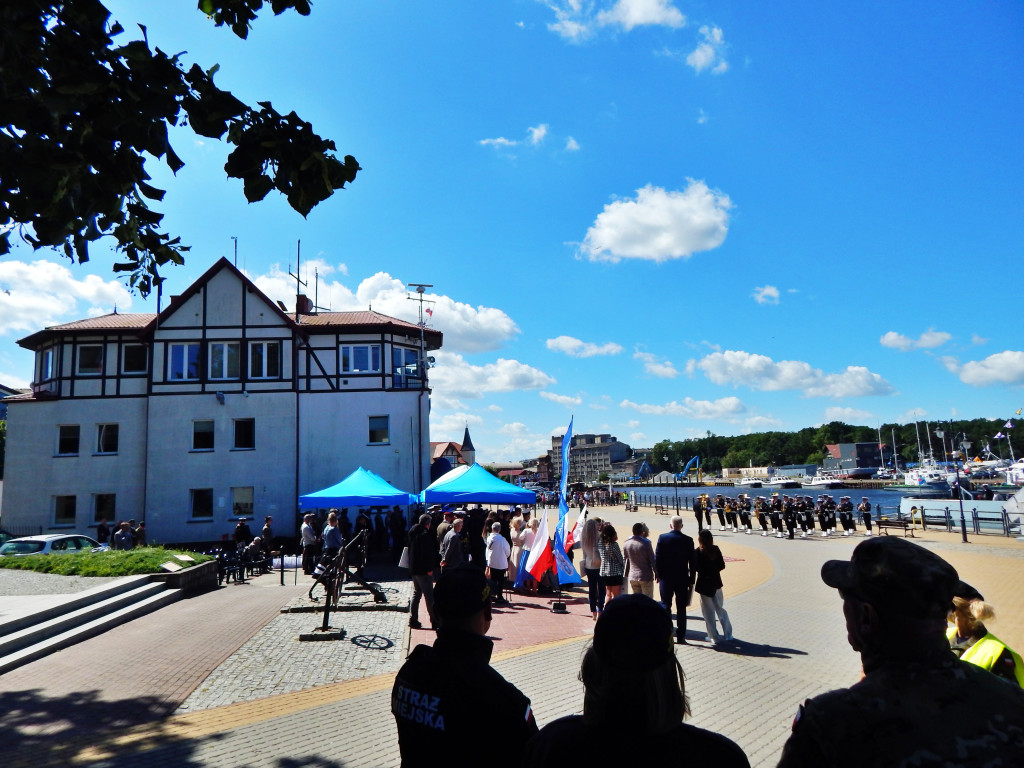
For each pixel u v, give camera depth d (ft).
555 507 191.83
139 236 16.79
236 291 97.50
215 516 92.12
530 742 6.34
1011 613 36.99
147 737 19.74
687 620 37.78
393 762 17.61
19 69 11.77
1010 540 81.00
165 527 91.04
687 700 6.09
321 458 95.81
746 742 18.84
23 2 11.33
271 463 94.53
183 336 95.50
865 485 397.60
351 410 97.60
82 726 20.90
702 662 27.81
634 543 33.94
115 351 96.02
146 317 105.19
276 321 97.55
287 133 14.35
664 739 5.62
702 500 108.78
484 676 7.96
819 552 73.97
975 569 56.08
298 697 23.62
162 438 93.04
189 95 13.42
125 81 12.54
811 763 5.40
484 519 59.21
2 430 161.17
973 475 334.24
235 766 17.38
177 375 94.84
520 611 42.06
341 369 98.68
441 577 8.67
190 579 51.06
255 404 95.55
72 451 93.86
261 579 63.36
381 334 99.96
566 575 51.01
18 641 30.27
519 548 51.98
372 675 26.45
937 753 4.88
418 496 66.28
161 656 29.96
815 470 550.36
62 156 11.80
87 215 12.68
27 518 91.25
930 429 524.52
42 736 20.04
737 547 81.51
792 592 47.39
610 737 5.65
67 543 62.18
